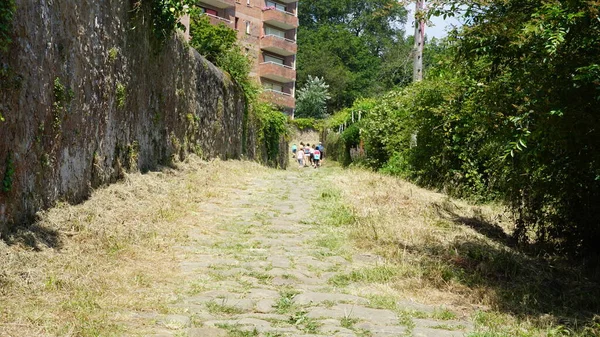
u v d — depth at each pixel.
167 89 12.35
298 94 61.44
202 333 4.66
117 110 9.52
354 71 67.06
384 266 7.22
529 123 6.56
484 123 7.14
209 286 6.11
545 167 7.93
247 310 5.46
